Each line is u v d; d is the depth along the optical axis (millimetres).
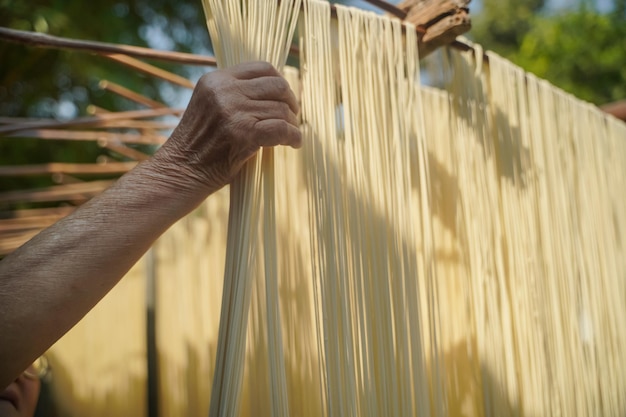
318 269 1012
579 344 1456
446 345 1392
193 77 5359
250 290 942
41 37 1227
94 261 852
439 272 1433
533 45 5758
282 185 1353
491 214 1309
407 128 1149
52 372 2545
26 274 825
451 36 1235
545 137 1519
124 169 2717
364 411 1000
